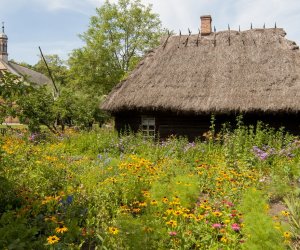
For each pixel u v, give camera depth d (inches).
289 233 186.1
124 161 339.3
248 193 241.9
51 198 216.8
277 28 637.9
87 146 486.0
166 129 595.8
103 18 1187.9
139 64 644.7
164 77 593.3
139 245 167.6
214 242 187.8
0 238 159.5
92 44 1152.2
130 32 1202.0
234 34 647.1
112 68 1167.0
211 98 534.3
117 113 605.9
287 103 496.4
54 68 2012.8
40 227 189.3
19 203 221.0
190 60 617.0
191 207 234.1
